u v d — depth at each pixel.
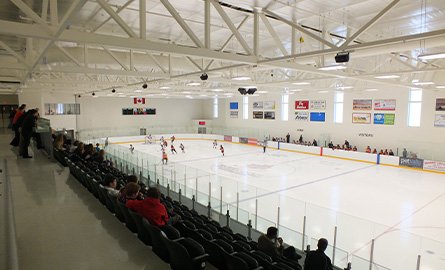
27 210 5.83
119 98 39.94
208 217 9.16
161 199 8.51
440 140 22.00
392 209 13.47
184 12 9.84
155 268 3.88
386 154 24.41
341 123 28.58
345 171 20.98
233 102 41.34
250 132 37.88
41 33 5.05
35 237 4.66
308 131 31.70
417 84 17.59
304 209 10.11
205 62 17.38
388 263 7.99
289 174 20.02
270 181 18.16
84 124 37.47
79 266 3.85
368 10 9.34
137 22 11.03
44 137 13.27
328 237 9.18
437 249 8.15
